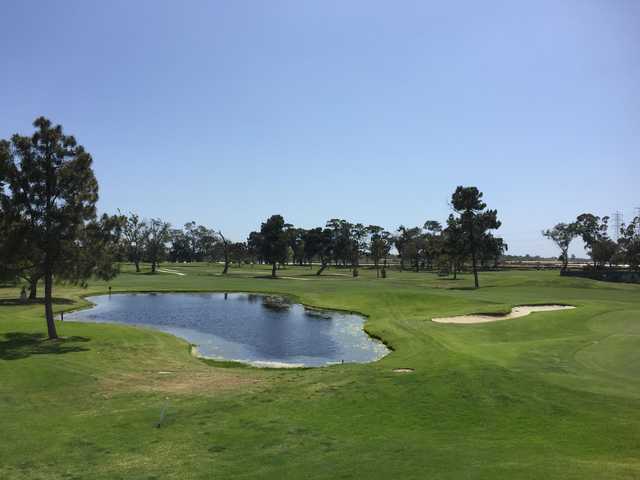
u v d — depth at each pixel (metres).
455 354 26.30
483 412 16.31
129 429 15.89
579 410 16.00
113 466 12.89
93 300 65.88
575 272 106.38
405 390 19.20
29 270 36.09
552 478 10.61
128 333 36.75
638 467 11.23
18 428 16.08
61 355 28.22
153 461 13.18
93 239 35.50
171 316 51.53
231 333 41.56
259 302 64.88
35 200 32.84
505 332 35.00
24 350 29.25
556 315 39.72
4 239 32.06
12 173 31.89
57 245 33.00
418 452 12.97
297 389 20.47
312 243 173.75
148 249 139.75
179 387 21.94
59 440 14.91
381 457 12.70
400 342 34.34
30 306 53.31
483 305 48.94
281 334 41.12
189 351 33.50
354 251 159.50
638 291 70.50
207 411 17.73
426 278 109.69
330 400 18.56
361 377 22.12
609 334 30.92
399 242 188.12
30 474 12.49
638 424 14.67
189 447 14.16
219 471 12.34
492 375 20.33
